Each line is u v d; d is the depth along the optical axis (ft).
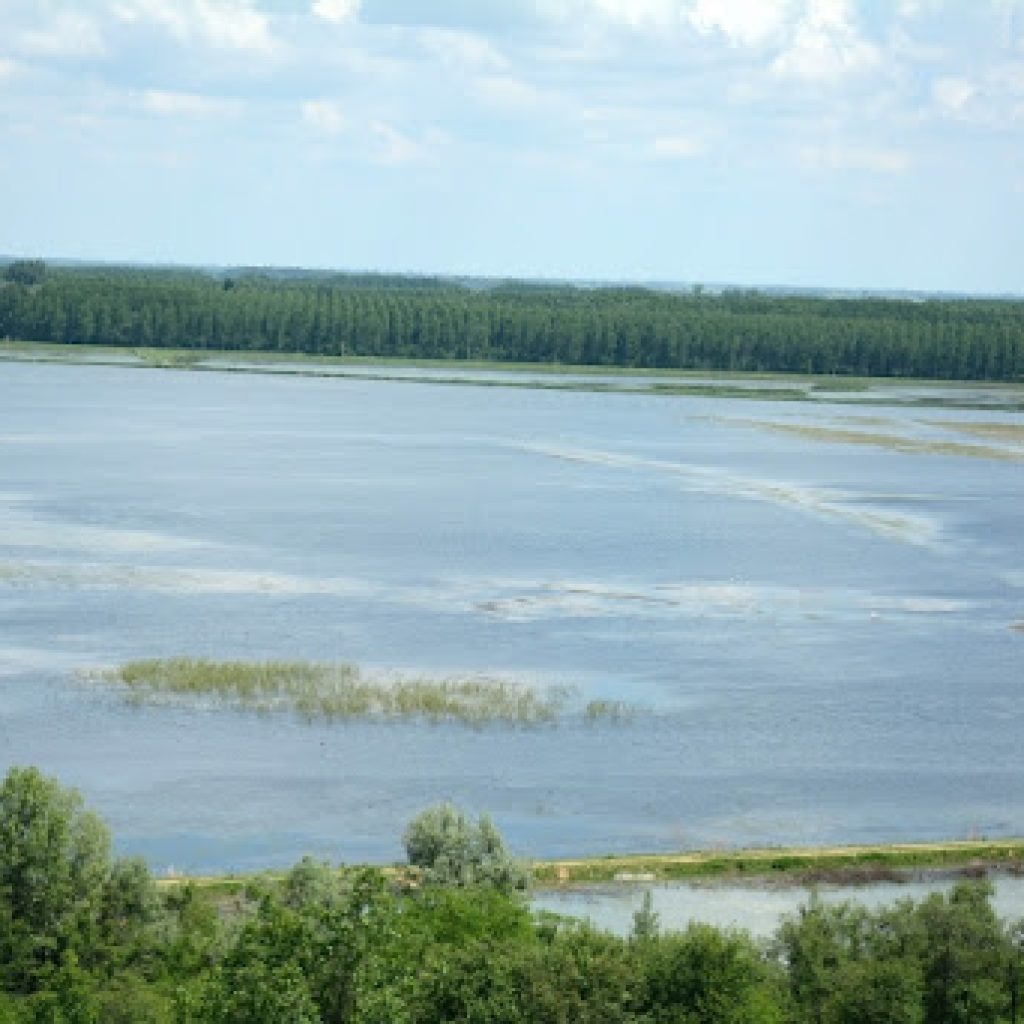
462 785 349.82
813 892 256.52
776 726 397.39
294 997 180.55
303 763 357.82
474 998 199.21
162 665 412.98
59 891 226.99
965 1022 220.84
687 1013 201.98
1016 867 317.42
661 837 327.88
